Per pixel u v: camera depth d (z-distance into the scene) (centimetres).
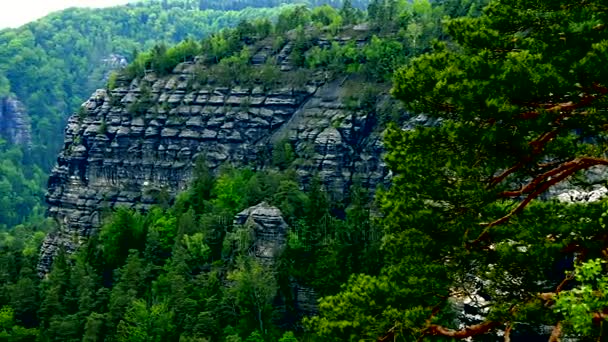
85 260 12375
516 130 2464
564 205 2856
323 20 19138
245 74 16688
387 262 3119
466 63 2511
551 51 2473
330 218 11088
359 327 2725
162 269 11550
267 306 9812
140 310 9500
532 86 2291
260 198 12481
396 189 2919
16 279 12631
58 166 18025
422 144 2667
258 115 16112
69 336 10088
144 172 16975
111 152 17338
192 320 9375
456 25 2733
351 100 14862
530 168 2664
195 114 16788
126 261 11375
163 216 13012
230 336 8919
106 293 10788
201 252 11300
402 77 2677
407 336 2638
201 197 13475
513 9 2575
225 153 16225
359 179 14062
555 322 2408
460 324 3981
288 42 17538
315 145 14575
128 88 17938
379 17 17625
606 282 1905
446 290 2736
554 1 2480
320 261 9925
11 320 10756
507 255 2567
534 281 2695
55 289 10938
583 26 2409
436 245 2723
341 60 16012
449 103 2612
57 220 17512
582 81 2295
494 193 2573
